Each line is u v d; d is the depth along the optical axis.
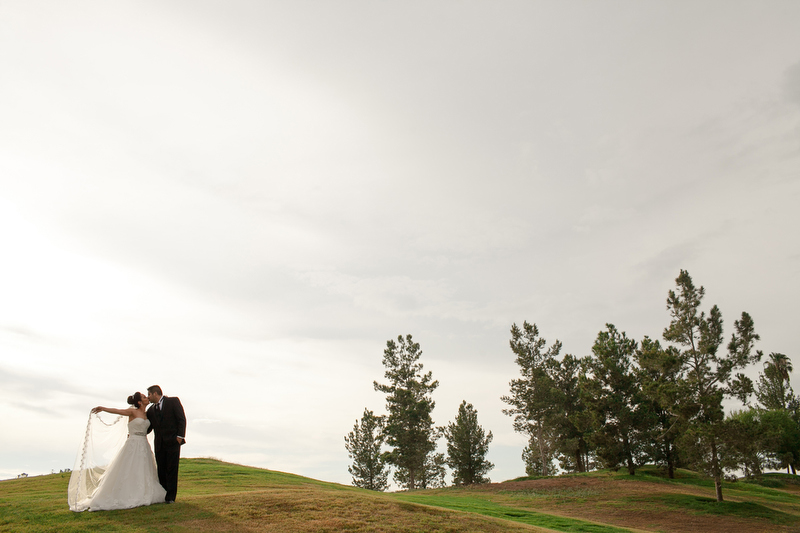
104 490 11.95
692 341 41.84
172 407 13.02
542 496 41.69
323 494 16.17
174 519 11.32
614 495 41.00
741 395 39.84
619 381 52.81
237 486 21.62
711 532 29.98
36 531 10.05
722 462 36.97
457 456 65.69
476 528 14.36
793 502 43.62
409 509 15.56
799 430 66.81
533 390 62.66
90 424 12.30
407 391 63.66
